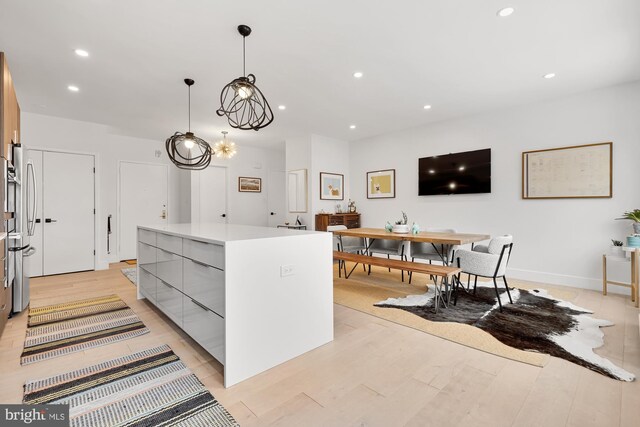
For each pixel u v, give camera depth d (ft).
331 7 6.99
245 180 23.58
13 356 6.80
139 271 10.94
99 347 7.23
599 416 4.79
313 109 14.25
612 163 11.54
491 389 5.55
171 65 9.75
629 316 9.09
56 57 9.17
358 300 10.79
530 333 7.91
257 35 8.11
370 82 11.22
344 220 19.20
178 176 21.98
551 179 12.88
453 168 15.83
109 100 12.76
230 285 5.70
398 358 6.72
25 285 9.81
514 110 13.89
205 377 5.98
